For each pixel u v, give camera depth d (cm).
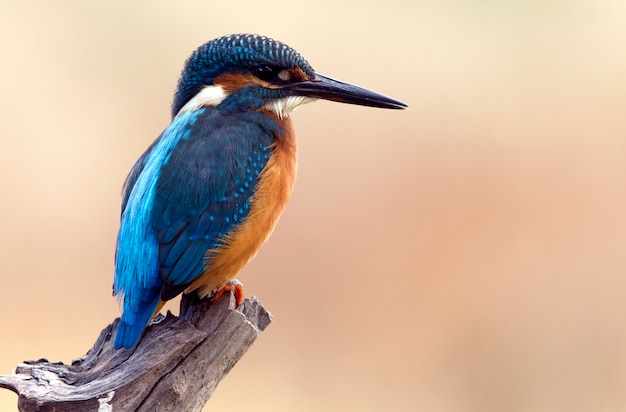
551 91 1905
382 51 1992
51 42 1819
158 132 1677
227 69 900
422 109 1819
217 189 819
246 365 1375
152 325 766
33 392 676
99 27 1877
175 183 811
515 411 1402
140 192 814
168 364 705
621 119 1811
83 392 679
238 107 889
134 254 788
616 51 2064
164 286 786
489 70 1970
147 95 1748
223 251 818
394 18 2122
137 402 688
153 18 1927
